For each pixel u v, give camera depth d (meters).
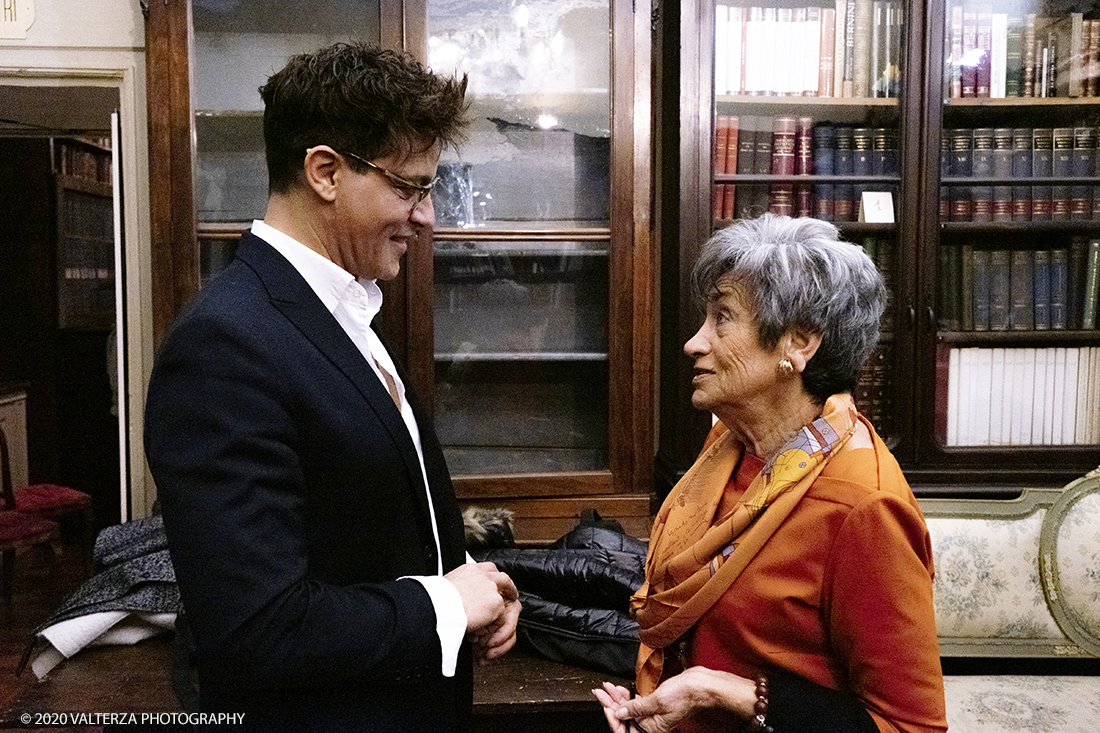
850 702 0.99
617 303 2.40
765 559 1.05
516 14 2.40
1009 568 2.04
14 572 3.79
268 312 1.01
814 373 1.10
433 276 2.41
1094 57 2.38
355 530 1.04
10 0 2.75
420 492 1.11
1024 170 2.40
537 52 2.41
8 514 3.74
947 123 2.40
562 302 2.48
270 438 0.95
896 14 2.37
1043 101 2.37
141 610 1.89
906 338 2.37
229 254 2.35
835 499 1.02
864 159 2.41
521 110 2.42
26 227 4.98
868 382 2.42
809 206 2.42
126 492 2.82
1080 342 2.42
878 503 1.00
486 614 1.05
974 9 2.36
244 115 2.34
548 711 1.67
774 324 1.07
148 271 2.86
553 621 1.83
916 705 0.97
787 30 2.37
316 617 0.93
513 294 2.46
